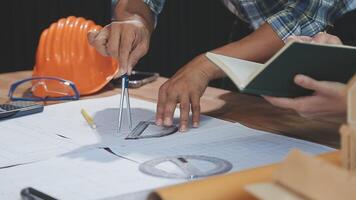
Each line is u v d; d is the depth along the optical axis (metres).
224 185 0.64
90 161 0.92
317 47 0.75
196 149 0.97
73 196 0.77
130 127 1.13
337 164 0.62
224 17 2.47
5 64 2.77
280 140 1.01
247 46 1.19
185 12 2.59
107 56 1.36
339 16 1.26
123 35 1.18
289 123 1.13
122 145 1.00
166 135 1.06
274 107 1.25
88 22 1.48
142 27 1.22
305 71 0.83
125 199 0.75
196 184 0.64
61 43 1.46
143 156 0.94
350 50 0.77
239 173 0.66
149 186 0.80
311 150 0.95
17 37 2.73
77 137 1.06
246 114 1.21
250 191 0.55
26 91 1.48
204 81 1.16
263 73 0.80
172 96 1.13
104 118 1.20
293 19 1.19
